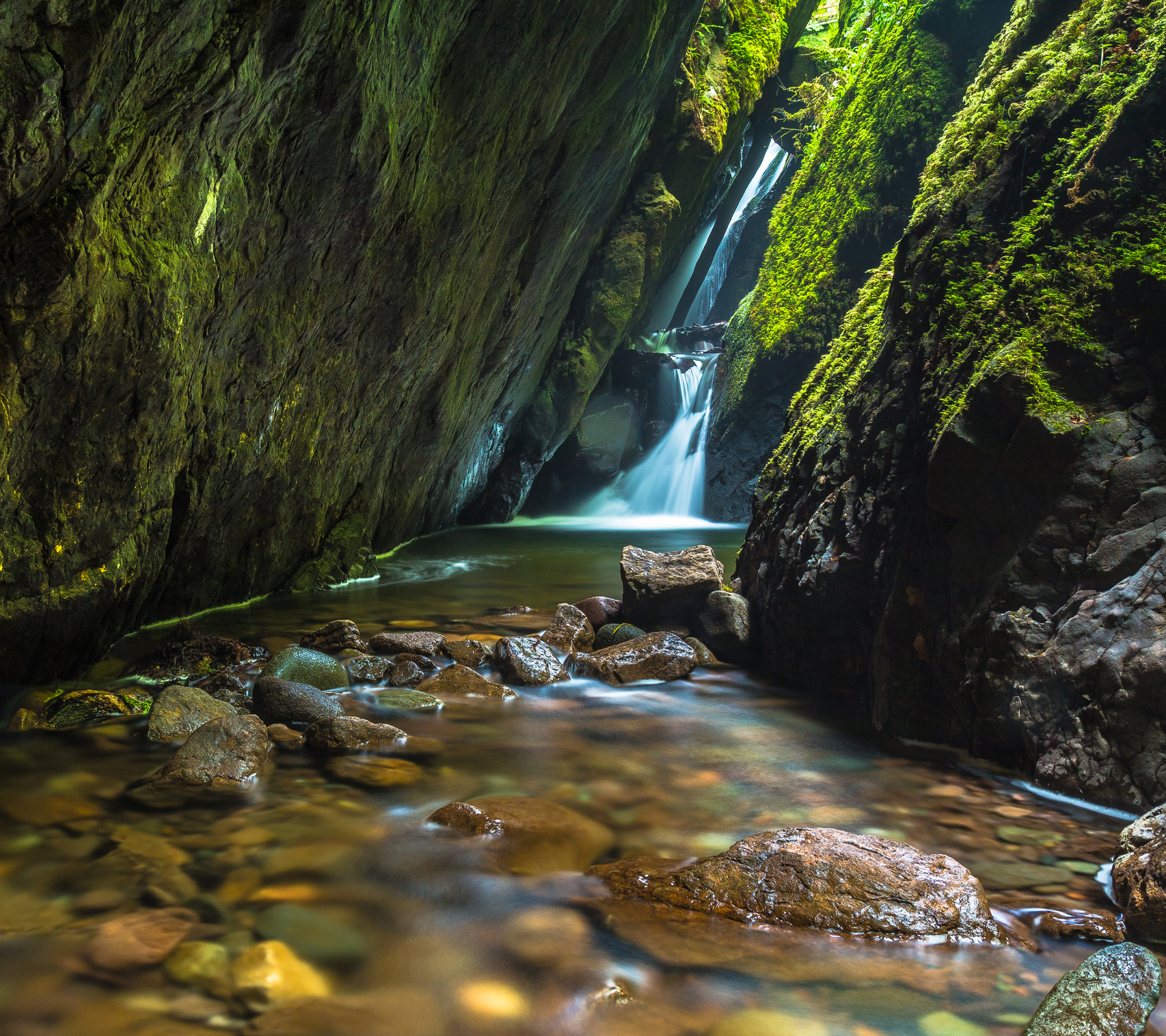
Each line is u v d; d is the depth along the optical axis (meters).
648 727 4.96
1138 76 4.50
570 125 10.59
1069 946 2.70
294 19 4.53
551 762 4.33
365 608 8.40
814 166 20.34
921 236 5.53
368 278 7.61
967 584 4.43
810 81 21.94
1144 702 3.60
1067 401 4.15
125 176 4.12
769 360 19.50
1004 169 5.14
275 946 2.59
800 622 5.83
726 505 20.23
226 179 5.04
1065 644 3.89
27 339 3.97
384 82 6.06
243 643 6.51
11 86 3.11
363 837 3.38
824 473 5.96
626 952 2.64
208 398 5.95
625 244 18.53
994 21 16.45
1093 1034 2.17
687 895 2.90
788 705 5.45
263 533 8.01
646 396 22.06
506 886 3.03
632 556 7.21
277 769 4.09
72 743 4.30
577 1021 2.32
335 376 8.05
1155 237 4.16
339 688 5.48
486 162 8.88
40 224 3.72
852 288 18.48
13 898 2.83
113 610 5.42
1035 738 3.96
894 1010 2.38
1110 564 3.86
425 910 2.86
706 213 22.92
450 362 11.07
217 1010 2.30
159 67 3.78
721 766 4.30
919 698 4.71
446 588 9.84
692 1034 2.27
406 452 11.40
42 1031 2.20
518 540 15.49
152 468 5.32
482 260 10.24
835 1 23.95
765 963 2.59
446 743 4.58
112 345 4.48
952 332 4.91
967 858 3.28
